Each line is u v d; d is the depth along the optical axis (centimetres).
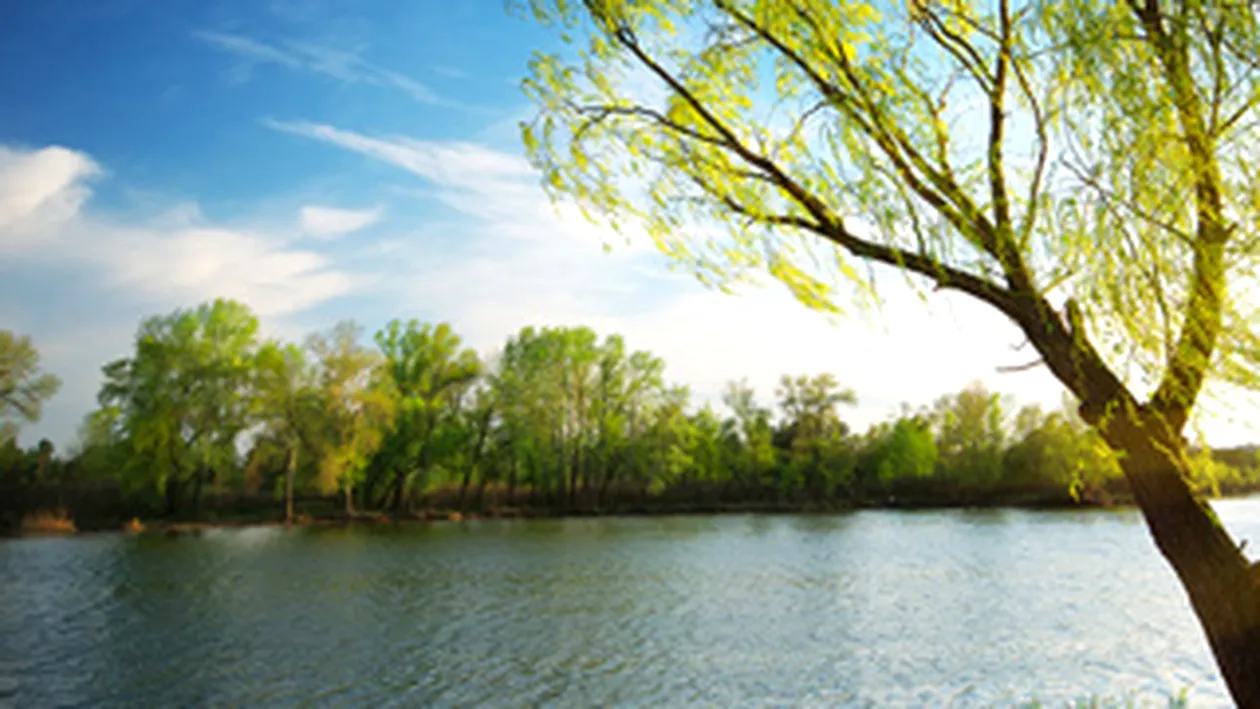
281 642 2078
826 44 498
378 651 1967
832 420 9506
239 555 4150
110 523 5956
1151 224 453
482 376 7600
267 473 6906
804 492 9512
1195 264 453
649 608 2578
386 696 1598
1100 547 4422
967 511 8350
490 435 7800
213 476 7225
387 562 3869
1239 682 459
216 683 1684
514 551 4425
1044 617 2384
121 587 3008
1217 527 475
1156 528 489
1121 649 1953
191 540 5075
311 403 6178
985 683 1658
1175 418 472
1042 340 495
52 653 1952
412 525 6575
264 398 6066
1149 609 2497
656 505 8662
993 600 2703
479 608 2586
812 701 1547
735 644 2038
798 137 518
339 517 6912
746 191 555
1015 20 497
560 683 1683
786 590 2959
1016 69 490
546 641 2084
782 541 5044
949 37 511
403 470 7488
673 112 583
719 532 5853
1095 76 459
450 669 1797
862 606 2598
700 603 2673
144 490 6431
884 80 501
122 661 1869
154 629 2238
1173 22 457
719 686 1652
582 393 7894
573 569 3603
